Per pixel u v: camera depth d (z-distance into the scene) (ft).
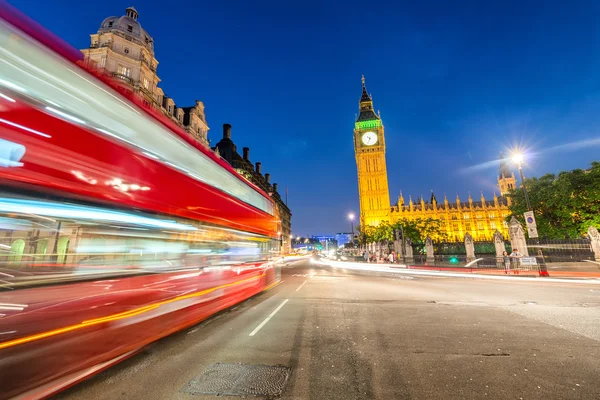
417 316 25.93
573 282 53.36
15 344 9.51
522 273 68.44
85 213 12.41
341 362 15.07
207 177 24.35
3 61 10.14
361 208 360.28
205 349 17.35
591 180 114.21
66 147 11.89
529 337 19.04
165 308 17.52
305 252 440.45
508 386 12.09
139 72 107.76
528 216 70.85
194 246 21.52
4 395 9.05
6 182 9.53
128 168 15.30
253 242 35.29
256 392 11.77
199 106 146.82
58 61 12.18
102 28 108.37
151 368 14.46
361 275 76.43
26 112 10.55
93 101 13.66
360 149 371.35
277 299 36.24
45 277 10.58
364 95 394.73
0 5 10.45
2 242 9.40
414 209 386.93
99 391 11.91
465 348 17.01
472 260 95.14
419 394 11.47
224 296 25.99
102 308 12.96
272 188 304.09
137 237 15.53
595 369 13.73
